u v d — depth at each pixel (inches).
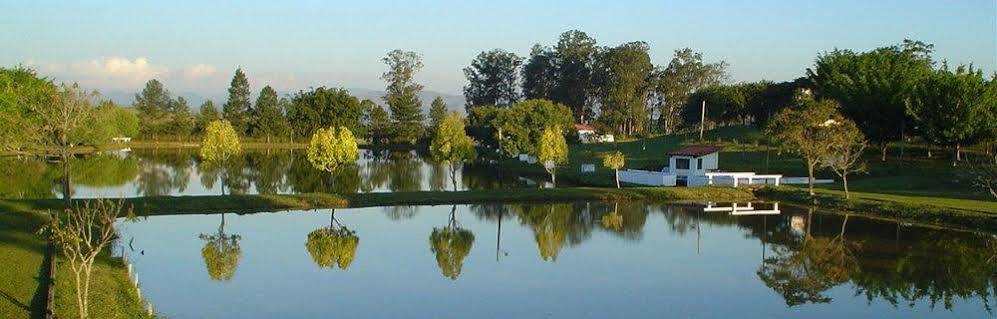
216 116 6432.1
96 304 919.0
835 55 3978.8
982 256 1389.0
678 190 2369.6
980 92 2610.7
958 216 1759.4
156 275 1194.6
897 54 3740.2
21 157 3078.2
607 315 1007.0
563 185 2802.7
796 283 1190.3
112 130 4493.1
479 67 7165.4
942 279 1214.9
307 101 6304.1
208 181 2778.1
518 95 7130.9
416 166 3715.6
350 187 2635.3
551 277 1222.9
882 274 1253.7
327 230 1660.9
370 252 1417.3
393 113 6215.6
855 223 1808.6
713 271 1274.6
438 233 1643.7
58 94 1824.6
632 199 2301.9
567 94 6279.5
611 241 1558.8
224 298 1067.9
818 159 2213.3
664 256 1400.1
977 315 1011.3
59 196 2142.0
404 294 1106.7
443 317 991.0
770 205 2187.5
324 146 2349.9
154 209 1884.8
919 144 3390.7
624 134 5526.6
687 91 5802.2
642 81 5762.8
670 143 4202.8
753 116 4719.5
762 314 1018.1
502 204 2172.7
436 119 6432.1
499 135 3782.0
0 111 2048.5
